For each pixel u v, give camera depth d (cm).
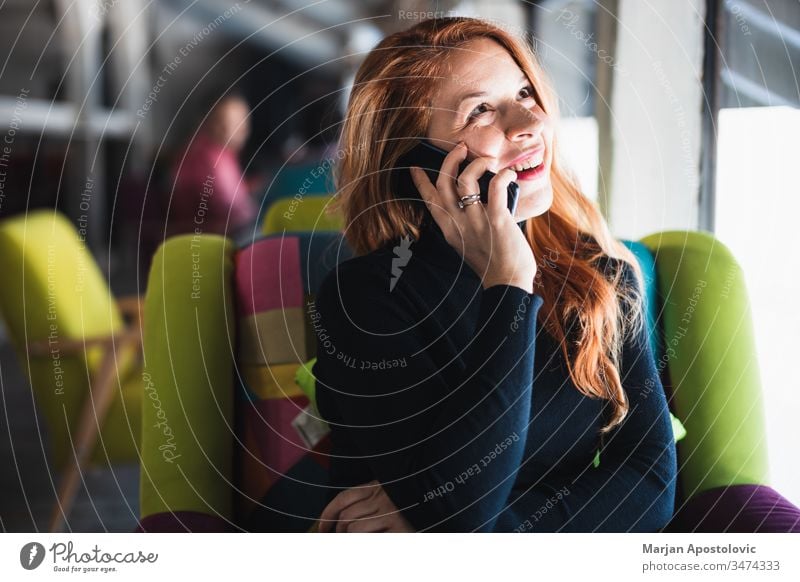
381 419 79
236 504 103
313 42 622
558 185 96
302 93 414
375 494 82
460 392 76
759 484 99
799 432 127
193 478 97
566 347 88
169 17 620
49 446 248
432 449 75
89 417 180
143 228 344
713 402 103
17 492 213
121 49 543
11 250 185
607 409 89
